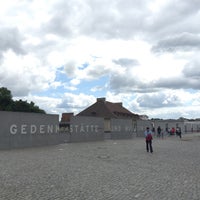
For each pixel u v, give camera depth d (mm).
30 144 30422
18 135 28953
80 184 11016
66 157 20250
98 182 11422
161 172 13992
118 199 8828
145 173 13672
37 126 31562
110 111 83188
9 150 26141
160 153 23844
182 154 23078
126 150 26609
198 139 51156
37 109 82125
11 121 28172
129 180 11883
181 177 12609
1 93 77125
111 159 19344
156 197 9062
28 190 9945
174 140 47719
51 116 34062
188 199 8805
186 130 102438
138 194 9461
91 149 27516
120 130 53219
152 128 65312
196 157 20859
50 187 10445
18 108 77812
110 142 40031
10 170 14219
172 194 9453
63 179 11992
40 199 8758
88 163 17188
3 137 27297
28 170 14266
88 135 42062
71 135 38344
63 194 9406
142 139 51344
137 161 18328
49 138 33625
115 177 12547
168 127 78562
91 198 8922
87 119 41969
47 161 17875
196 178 12375
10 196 9102
